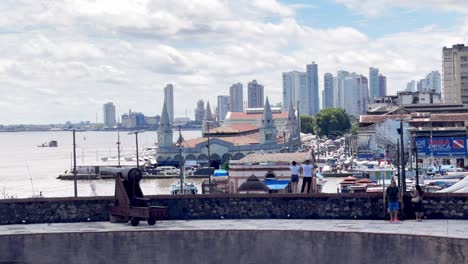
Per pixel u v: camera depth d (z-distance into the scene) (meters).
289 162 118.94
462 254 27.20
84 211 34.84
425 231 29.77
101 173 34.44
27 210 34.75
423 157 186.00
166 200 34.72
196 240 30.33
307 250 28.98
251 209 34.53
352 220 33.38
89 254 29.86
